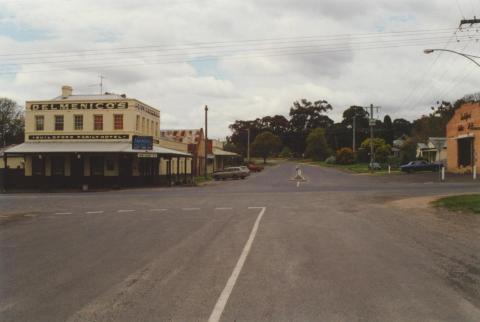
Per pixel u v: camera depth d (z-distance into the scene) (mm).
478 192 24953
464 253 9656
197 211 18625
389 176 48188
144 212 18703
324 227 13500
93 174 40844
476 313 5785
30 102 42125
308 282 7309
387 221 14773
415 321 5500
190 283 7332
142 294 6746
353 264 8617
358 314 5758
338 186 34062
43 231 13766
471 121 43906
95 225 14945
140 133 43031
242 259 9109
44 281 7625
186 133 65062
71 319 5688
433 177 41688
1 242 11797
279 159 151500
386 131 118312
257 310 5938
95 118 41562
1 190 38656
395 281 7363
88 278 7793
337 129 131375
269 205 20516
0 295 6816
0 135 81438
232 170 52875
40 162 41094
